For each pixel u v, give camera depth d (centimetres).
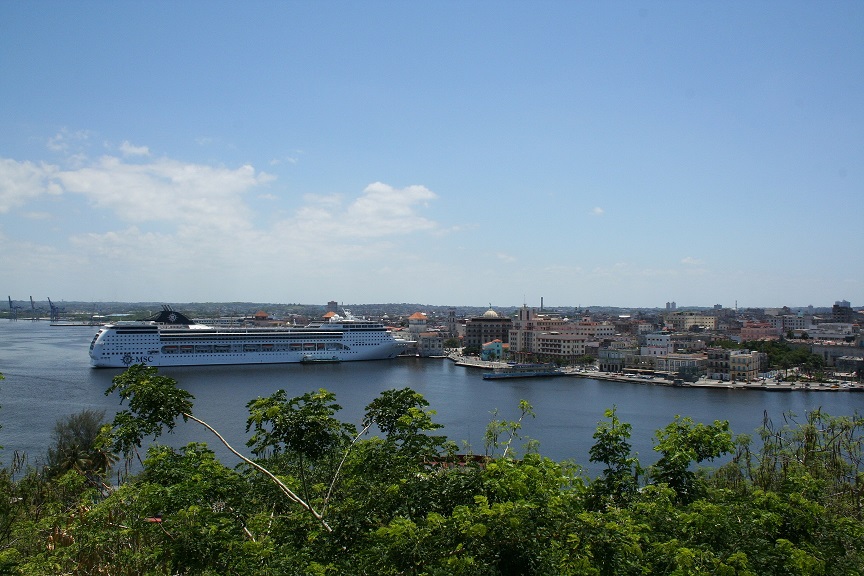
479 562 2375
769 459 5275
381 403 3647
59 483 4566
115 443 3534
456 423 14138
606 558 2517
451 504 3022
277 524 3228
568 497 3081
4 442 11281
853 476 5172
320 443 3206
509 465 2962
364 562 2667
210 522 3109
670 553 2667
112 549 3844
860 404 18062
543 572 2394
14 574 3334
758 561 2630
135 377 3453
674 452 3631
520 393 19800
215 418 13588
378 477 3328
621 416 15350
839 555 2911
